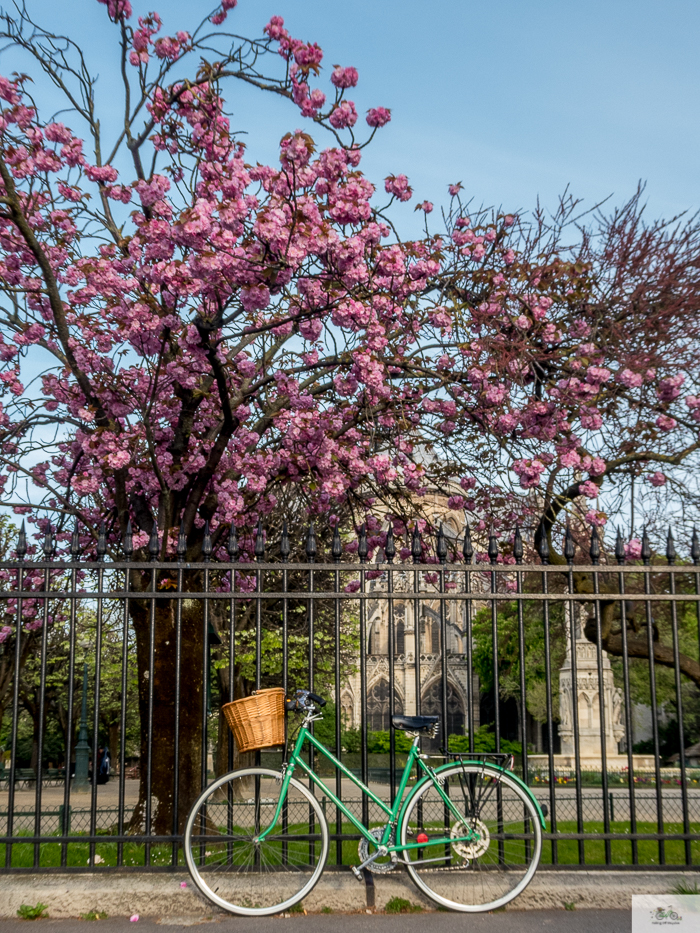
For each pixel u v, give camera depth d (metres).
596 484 10.99
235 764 22.62
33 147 9.95
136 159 10.51
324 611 25.67
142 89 10.38
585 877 6.39
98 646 6.34
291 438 10.97
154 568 6.56
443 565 6.65
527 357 10.28
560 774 25.45
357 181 8.54
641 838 6.55
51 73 10.91
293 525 18.53
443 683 6.49
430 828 6.42
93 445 9.88
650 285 11.03
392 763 6.37
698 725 39.94
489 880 6.23
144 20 10.30
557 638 33.09
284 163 8.18
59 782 35.75
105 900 6.03
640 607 12.89
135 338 9.62
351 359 10.21
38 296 10.82
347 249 8.42
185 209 8.56
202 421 11.55
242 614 22.83
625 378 10.15
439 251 10.98
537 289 10.91
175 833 6.44
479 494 11.84
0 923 5.83
